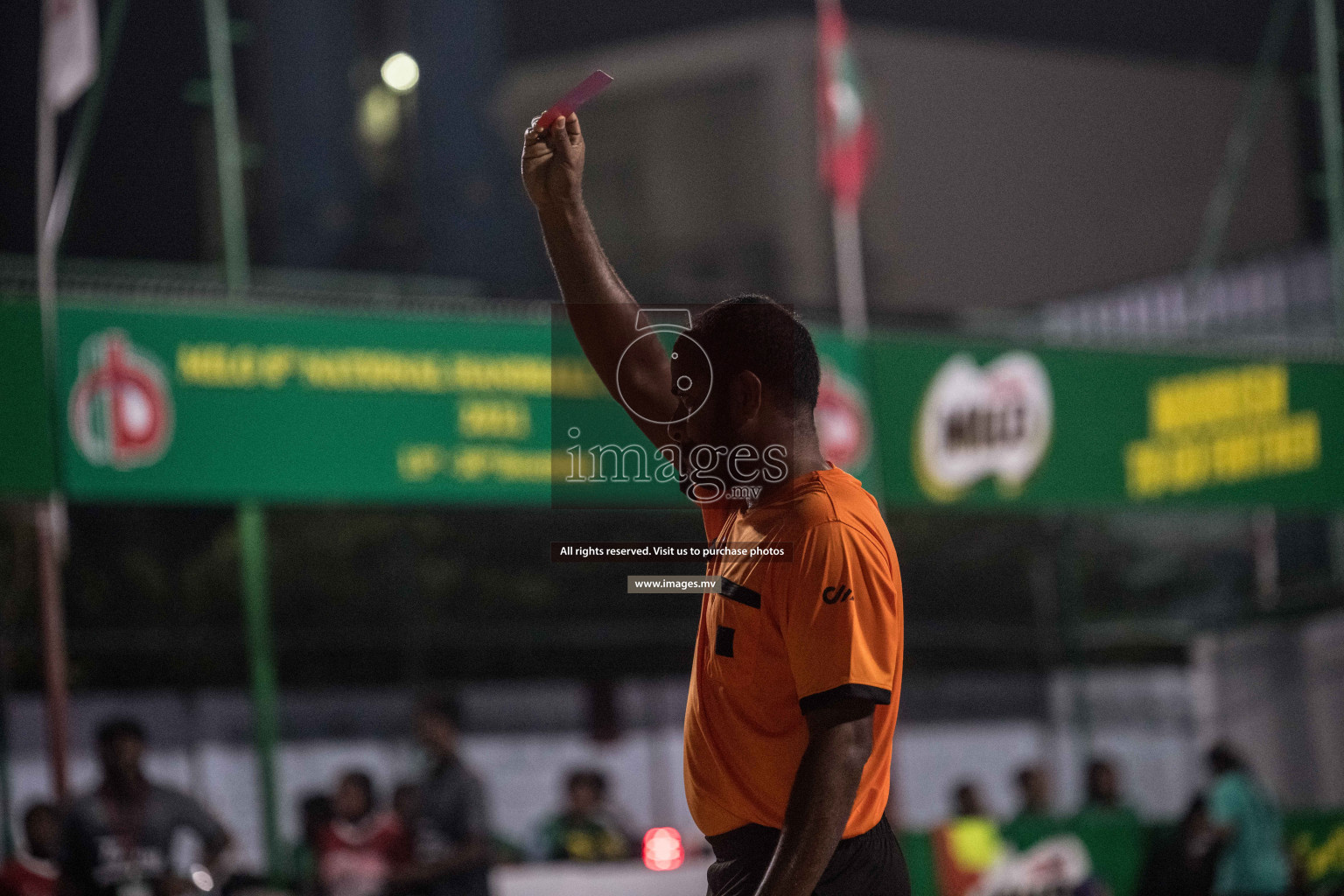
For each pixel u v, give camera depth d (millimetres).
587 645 24000
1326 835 17344
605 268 4293
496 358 14203
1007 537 26438
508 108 36094
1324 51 19984
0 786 14633
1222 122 40594
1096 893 15422
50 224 12930
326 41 30047
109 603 22203
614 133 38500
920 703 24109
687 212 37844
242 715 20516
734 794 3744
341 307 13656
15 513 14086
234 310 13234
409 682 21766
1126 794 21750
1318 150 38781
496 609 24016
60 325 12602
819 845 3420
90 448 12578
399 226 30328
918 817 22734
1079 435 16875
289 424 13359
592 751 21672
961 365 16344
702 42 37812
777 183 36938
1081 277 41062
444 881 12469
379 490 13625
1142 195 41250
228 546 23219
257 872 15562
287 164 28922
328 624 23453
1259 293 25234
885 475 15836
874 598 3578
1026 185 40938
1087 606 25219
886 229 38719
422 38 33812
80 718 19359
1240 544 25328
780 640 3639
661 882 13562
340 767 20703
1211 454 17594
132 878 11453
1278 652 20188
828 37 17922
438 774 12875
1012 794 23391
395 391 13781
